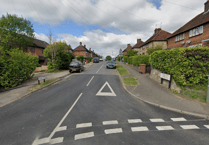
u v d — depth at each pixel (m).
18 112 4.63
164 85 7.94
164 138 3.10
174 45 18.28
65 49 18.73
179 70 6.30
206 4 13.97
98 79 11.20
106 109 4.91
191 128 3.57
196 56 6.08
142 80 9.73
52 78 11.43
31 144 2.88
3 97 6.36
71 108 4.98
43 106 5.20
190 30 14.29
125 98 6.29
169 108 4.95
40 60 25.92
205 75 6.05
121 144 2.86
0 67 7.52
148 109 4.96
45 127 3.60
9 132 3.36
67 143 2.89
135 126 3.67
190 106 5.04
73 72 16.11
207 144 2.86
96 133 3.30
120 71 15.52
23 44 17.81
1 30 15.56
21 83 9.30
